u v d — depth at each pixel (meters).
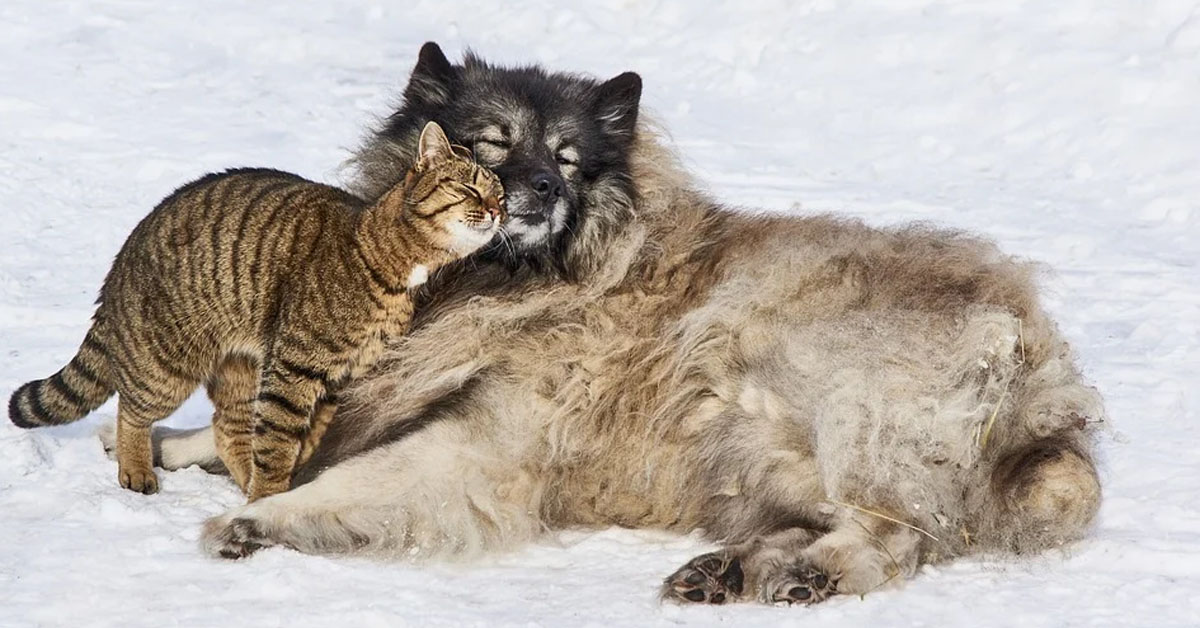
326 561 10.41
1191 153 25.58
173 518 11.23
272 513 10.77
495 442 11.66
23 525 10.86
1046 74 29.47
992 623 9.30
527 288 12.55
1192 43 30.20
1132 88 28.41
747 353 11.66
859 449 10.66
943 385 10.87
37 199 20.70
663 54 31.98
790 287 11.91
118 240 19.28
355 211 11.36
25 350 15.04
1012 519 10.65
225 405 11.84
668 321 12.20
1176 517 11.42
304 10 33.88
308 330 11.15
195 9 33.19
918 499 10.57
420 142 11.02
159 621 9.05
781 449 11.09
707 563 10.05
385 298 11.23
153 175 22.30
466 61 13.53
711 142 26.52
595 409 11.97
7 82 27.14
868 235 12.52
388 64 30.30
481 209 11.05
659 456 11.82
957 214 22.50
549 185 12.20
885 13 33.25
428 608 9.46
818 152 26.30
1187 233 21.92
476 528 11.22
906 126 27.98
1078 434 11.05
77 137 24.25
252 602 9.51
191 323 11.48
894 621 9.37
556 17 33.66
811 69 30.92
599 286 12.48
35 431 12.83
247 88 27.94
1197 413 14.17
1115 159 25.67
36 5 32.53
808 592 9.84
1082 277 19.44
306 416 11.36
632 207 12.85
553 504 11.88
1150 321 17.36
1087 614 9.43
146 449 11.93
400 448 11.43
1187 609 9.53
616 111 13.09
